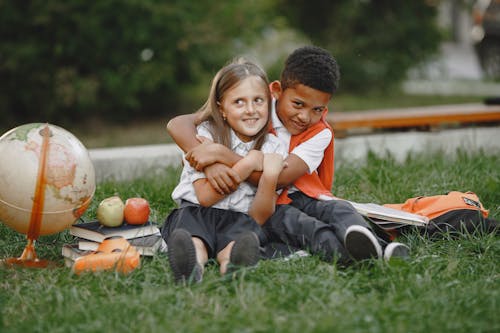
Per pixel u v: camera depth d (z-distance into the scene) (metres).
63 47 9.51
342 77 13.70
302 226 3.74
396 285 3.19
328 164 4.18
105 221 3.75
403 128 7.34
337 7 13.57
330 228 3.70
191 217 3.71
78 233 3.77
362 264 3.41
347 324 2.72
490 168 5.83
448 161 6.24
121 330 2.77
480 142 7.15
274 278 3.29
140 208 3.80
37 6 9.11
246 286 3.15
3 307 3.07
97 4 9.16
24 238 4.12
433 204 4.36
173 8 9.54
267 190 3.74
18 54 9.34
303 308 2.94
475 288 3.17
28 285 3.30
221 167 3.74
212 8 10.18
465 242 3.97
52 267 3.66
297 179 4.10
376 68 13.52
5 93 9.99
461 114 7.25
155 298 3.01
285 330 2.69
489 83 14.95
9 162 3.47
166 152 6.27
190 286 3.21
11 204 3.49
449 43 24.72
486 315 2.90
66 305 3.01
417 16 13.23
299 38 13.16
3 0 9.09
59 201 3.52
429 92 14.15
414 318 2.82
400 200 5.05
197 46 10.24
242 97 3.81
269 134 4.00
